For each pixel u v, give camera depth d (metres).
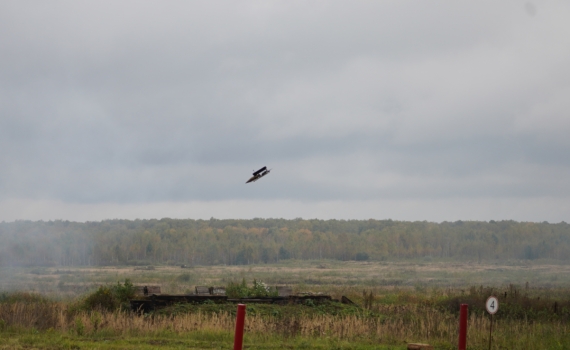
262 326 39.75
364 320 43.66
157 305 50.91
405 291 94.88
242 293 59.91
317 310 50.94
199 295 53.09
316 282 137.25
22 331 36.91
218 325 39.28
